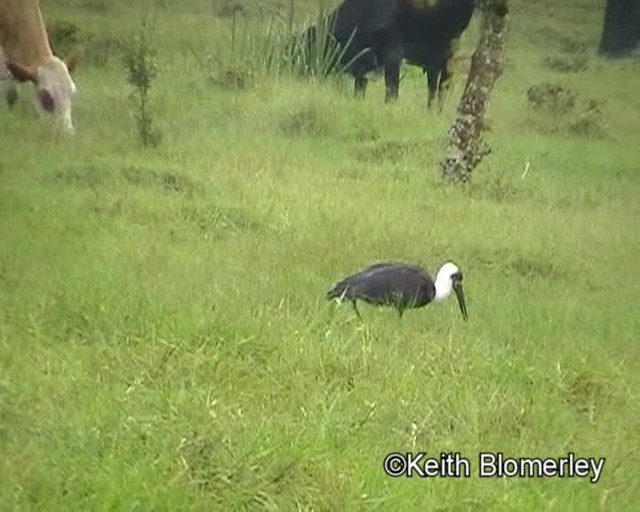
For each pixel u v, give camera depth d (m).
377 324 32.47
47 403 25.50
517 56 105.44
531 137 73.12
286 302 34.03
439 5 82.88
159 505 21.33
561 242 46.53
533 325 35.00
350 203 49.22
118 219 43.47
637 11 113.06
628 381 31.19
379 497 22.70
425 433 26.23
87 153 56.62
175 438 23.70
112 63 84.38
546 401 28.92
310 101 73.38
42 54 66.81
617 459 26.03
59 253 37.34
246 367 28.84
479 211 51.00
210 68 83.12
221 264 38.31
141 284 34.22
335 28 86.06
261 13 102.38
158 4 108.94
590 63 106.31
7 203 44.03
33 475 22.19
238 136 64.44
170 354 28.62
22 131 61.84
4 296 32.50
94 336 30.12
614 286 41.69
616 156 69.88
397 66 84.25
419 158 63.06
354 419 26.38
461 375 29.80
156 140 60.19
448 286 33.91
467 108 58.03
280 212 46.53
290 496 22.30
